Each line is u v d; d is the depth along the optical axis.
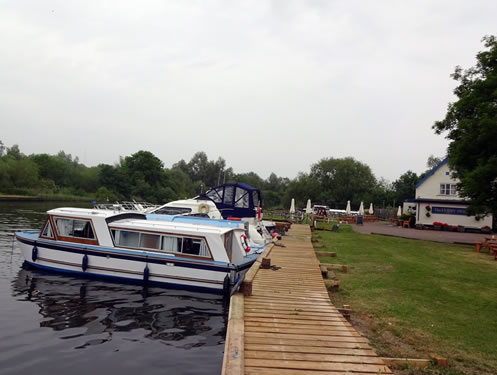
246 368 5.20
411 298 9.77
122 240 14.16
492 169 18.66
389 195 73.81
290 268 12.53
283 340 6.27
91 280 13.64
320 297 9.09
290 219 37.31
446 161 36.31
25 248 15.23
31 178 75.50
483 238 27.83
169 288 13.09
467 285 11.43
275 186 117.94
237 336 6.23
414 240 24.80
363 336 7.11
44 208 48.66
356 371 5.24
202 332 9.26
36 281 13.27
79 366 7.25
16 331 8.83
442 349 6.55
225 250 13.38
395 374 5.62
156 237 13.82
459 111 22.52
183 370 7.27
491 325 7.86
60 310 10.45
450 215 35.88
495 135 18.97
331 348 6.00
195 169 128.50
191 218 18.31
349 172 81.31
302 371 5.17
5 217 34.12
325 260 15.09
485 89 20.81
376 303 9.25
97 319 9.86
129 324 9.59
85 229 14.52
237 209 25.11
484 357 6.29
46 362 7.36
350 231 29.41
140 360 7.60
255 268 11.88
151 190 85.94
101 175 82.81
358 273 12.77
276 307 8.16
